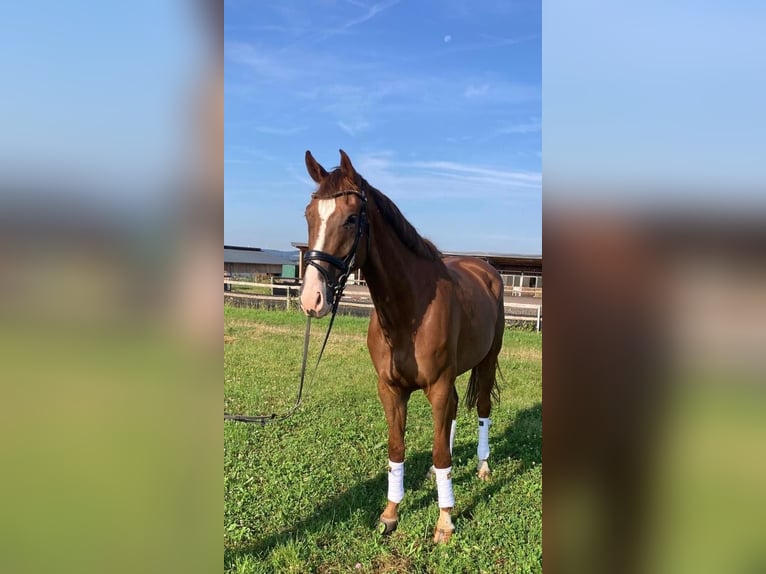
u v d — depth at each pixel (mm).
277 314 12062
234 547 2650
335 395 5297
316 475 3438
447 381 2795
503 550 2674
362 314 13086
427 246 2914
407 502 3197
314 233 2385
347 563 2580
